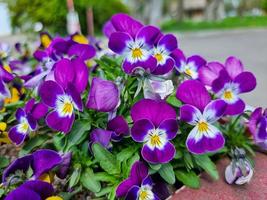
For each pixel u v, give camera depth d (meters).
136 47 0.21
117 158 0.20
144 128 0.19
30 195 0.17
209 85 0.24
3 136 0.24
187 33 2.06
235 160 0.20
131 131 0.19
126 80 0.21
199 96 0.20
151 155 0.19
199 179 0.21
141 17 2.60
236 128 0.25
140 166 0.18
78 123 0.20
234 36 1.79
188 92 0.20
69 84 0.19
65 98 0.19
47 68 0.26
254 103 0.56
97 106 0.19
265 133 0.22
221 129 0.24
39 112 0.21
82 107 0.19
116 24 0.22
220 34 1.94
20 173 0.19
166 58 0.21
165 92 0.21
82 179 0.20
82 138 0.20
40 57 0.29
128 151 0.20
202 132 0.20
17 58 0.42
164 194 0.20
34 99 0.23
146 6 2.48
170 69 0.21
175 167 0.21
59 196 0.19
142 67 0.20
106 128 0.20
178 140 0.21
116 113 0.21
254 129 0.23
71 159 0.20
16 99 0.28
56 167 0.20
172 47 0.22
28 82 0.24
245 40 1.57
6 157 0.24
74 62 0.20
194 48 1.37
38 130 0.24
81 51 0.25
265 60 1.00
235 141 0.24
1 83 0.24
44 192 0.18
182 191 0.20
